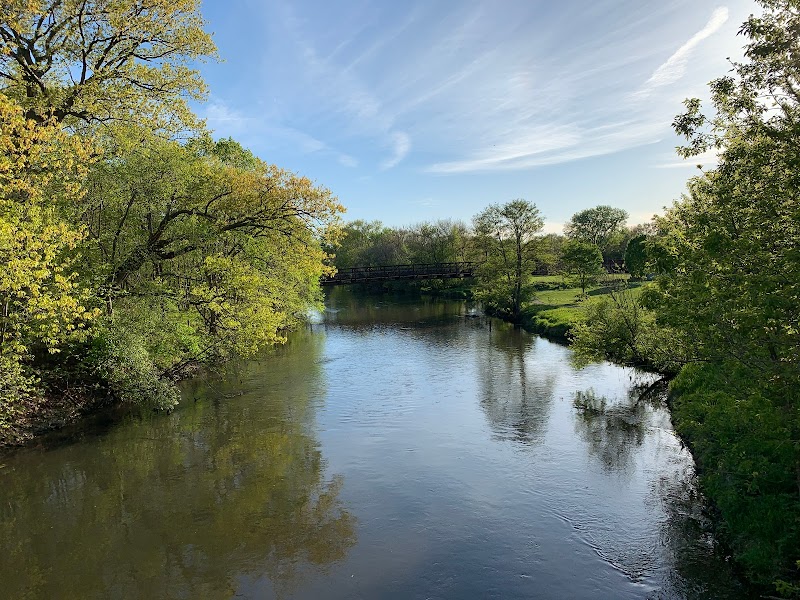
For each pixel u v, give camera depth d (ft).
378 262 290.76
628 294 77.66
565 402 63.52
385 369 84.99
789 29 25.43
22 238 37.68
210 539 34.32
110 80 54.80
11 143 39.04
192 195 66.33
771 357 27.27
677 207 54.70
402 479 42.63
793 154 25.61
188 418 59.57
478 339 114.11
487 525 35.01
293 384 75.46
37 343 55.36
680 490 39.27
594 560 30.68
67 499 40.29
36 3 46.75
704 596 27.04
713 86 29.73
